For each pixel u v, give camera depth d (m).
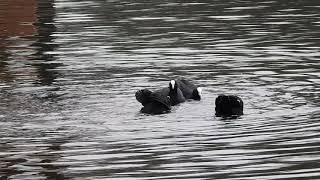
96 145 33.88
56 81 47.91
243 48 59.34
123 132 35.91
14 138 35.06
